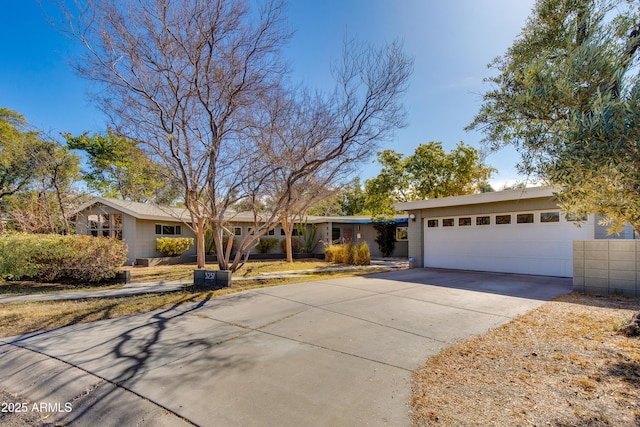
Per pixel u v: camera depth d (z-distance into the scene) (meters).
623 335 4.35
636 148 2.81
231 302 6.95
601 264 7.37
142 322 5.49
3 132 17.30
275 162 8.90
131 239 15.34
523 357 3.77
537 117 4.07
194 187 9.12
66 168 16.30
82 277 9.41
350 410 2.74
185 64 8.27
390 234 21.11
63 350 4.23
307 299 7.15
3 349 4.32
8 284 9.35
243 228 19.42
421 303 6.61
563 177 3.57
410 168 19.58
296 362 3.77
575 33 4.84
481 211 11.34
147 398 3.00
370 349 4.16
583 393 2.90
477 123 6.17
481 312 5.85
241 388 3.16
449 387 3.10
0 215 15.62
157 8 7.61
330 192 13.38
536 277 9.76
